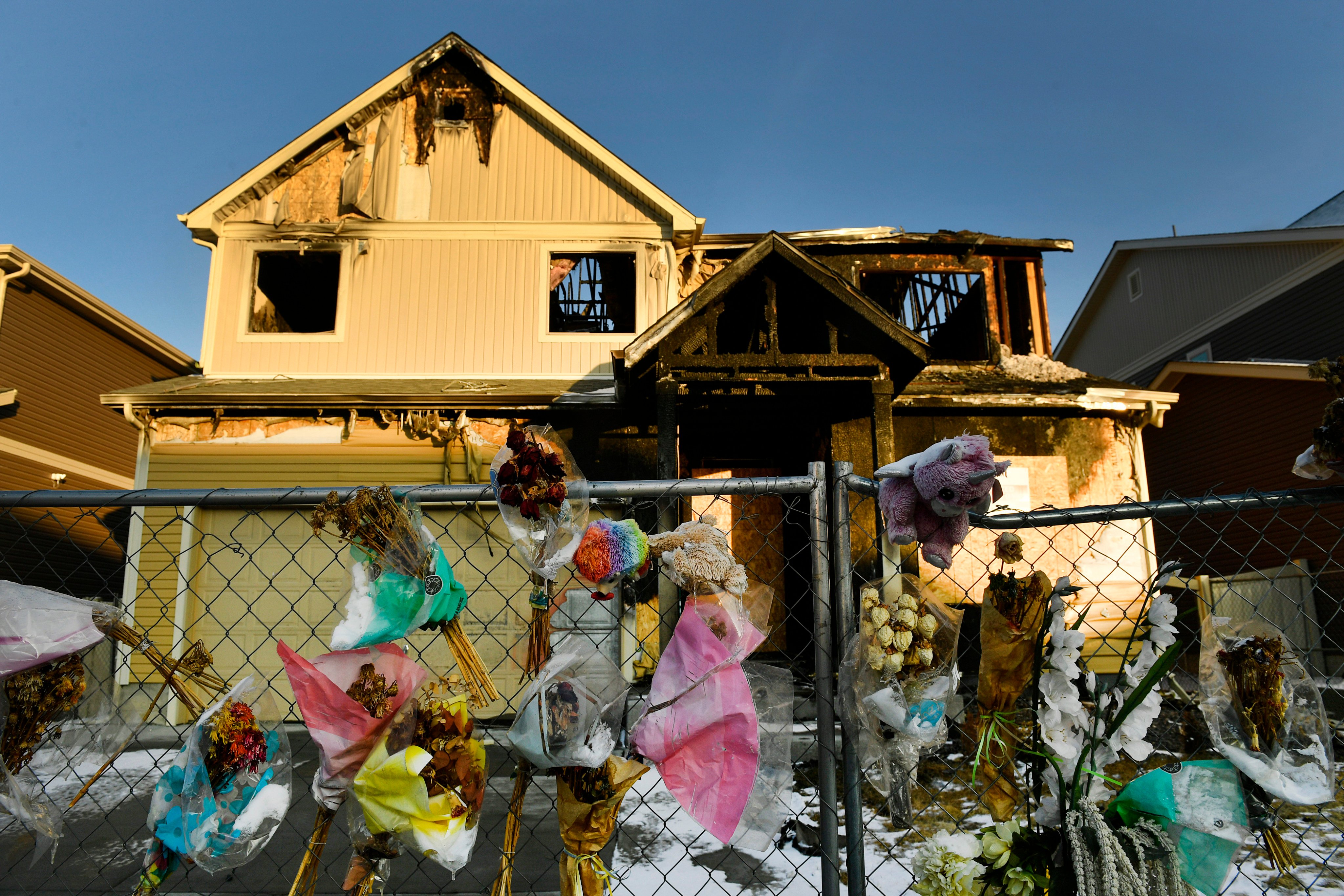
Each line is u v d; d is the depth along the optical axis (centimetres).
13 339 984
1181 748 204
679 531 185
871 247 980
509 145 971
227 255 932
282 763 167
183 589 747
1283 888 293
